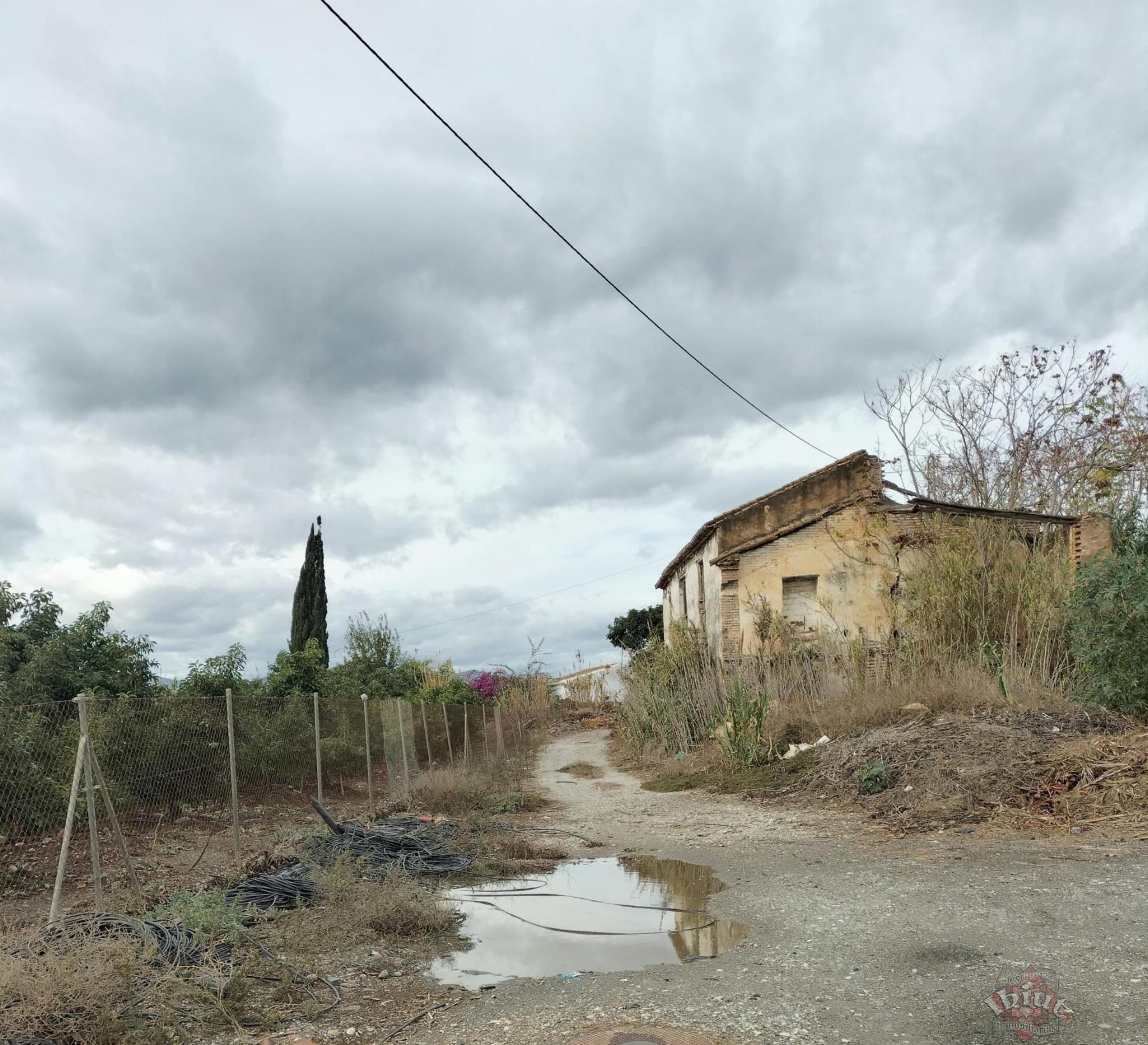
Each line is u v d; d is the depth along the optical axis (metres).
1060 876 6.61
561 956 5.66
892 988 4.56
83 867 7.22
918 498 16.17
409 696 25.39
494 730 27.44
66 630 10.87
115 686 10.76
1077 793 9.13
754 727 14.46
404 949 5.90
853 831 9.51
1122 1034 3.80
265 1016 4.56
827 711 14.91
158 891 6.70
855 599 20.73
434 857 8.90
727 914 6.49
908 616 16.36
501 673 37.41
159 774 8.20
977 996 4.35
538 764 21.80
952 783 10.14
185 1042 4.26
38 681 10.00
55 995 4.16
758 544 21.16
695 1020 4.29
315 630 27.27
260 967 5.25
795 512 21.45
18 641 10.20
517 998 4.82
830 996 4.50
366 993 5.01
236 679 12.95
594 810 12.96
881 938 5.43
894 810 10.05
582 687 40.34
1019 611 14.61
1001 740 10.80
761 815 11.08
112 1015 4.21
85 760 6.14
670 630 24.39
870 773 11.05
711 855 8.95
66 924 5.14
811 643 18.66
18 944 4.64
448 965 5.58
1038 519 15.77
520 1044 4.16
